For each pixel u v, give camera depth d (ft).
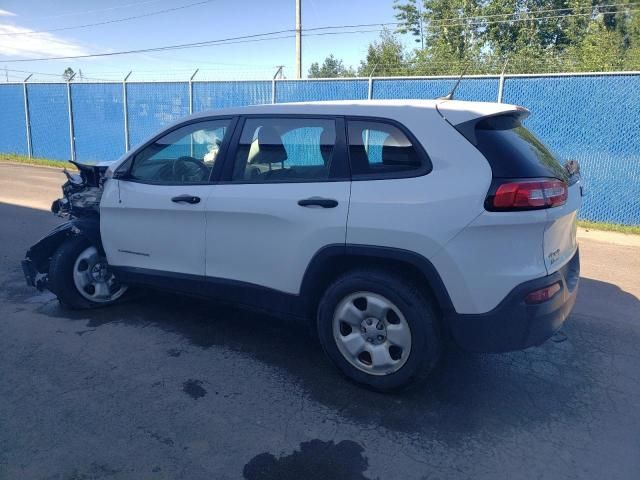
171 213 12.80
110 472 8.30
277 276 11.50
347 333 10.93
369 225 10.09
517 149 9.86
